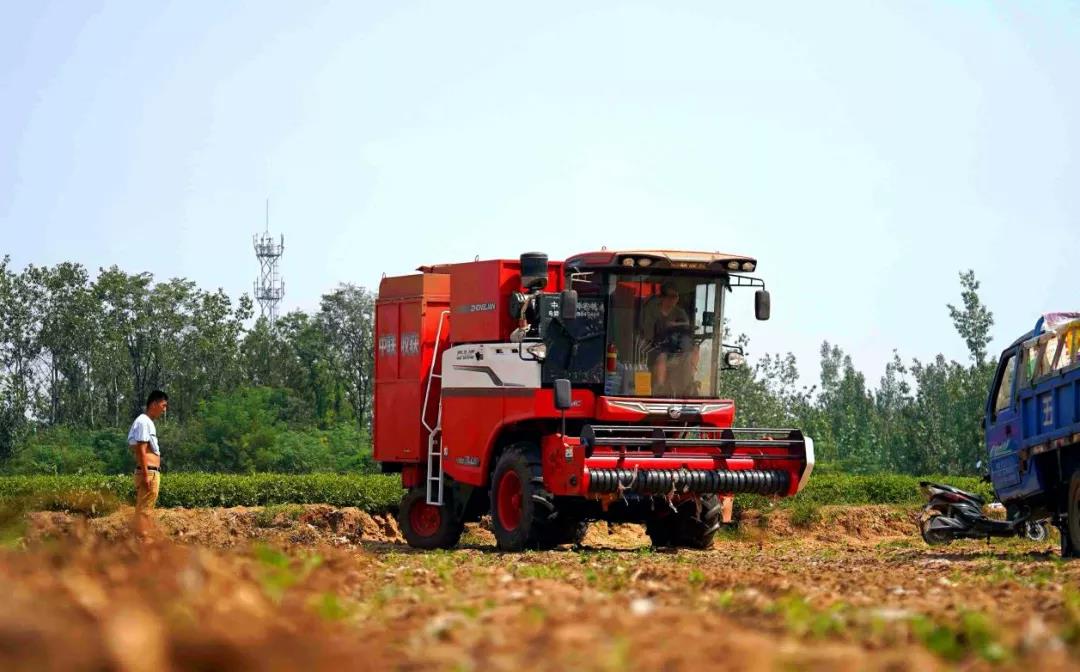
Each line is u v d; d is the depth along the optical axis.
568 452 20.58
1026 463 19.97
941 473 65.50
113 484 37.03
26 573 7.88
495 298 22.34
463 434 22.94
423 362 24.31
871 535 32.25
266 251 111.12
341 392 110.06
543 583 11.55
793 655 6.49
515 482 21.83
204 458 85.56
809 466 21.72
